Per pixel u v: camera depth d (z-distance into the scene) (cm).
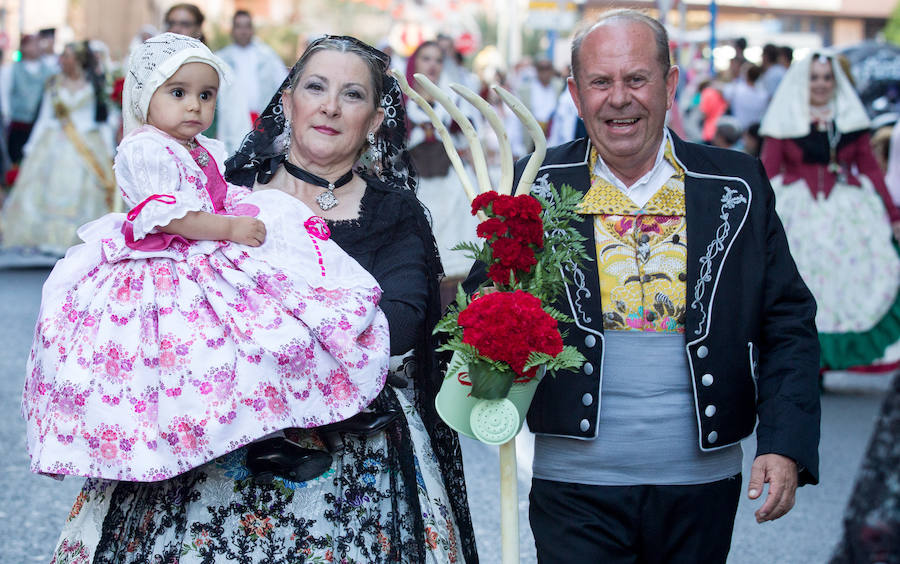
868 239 863
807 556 557
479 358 321
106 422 329
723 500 358
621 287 353
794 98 860
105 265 343
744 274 355
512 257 330
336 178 377
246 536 336
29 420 346
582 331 350
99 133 1335
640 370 351
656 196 357
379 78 376
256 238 344
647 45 347
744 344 354
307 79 368
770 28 4694
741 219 355
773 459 344
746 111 1625
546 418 356
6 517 571
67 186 1322
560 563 354
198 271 336
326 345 335
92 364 332
